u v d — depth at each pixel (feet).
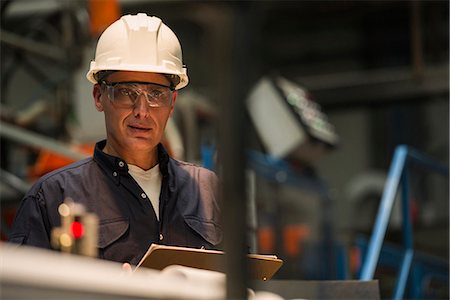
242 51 4.97
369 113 46.98
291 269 35.09
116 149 11.97
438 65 38.34
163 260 9.94
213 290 5.39
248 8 4.98
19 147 27.30
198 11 8.34
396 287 24.61
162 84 11.86
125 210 11.59
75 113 25.77
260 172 32.58
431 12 38.29
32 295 4.24
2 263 4.25
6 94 28.66
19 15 32.30
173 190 12.09
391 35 45.65
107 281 4.59
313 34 48.16
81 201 11.41
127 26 12.10
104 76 11.87
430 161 26.94
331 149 34.35
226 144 4.99
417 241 33.94
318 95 41.27
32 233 11.11
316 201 42.22
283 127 33.17
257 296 6.22
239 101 4.98
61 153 23.53
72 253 6.70
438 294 26.21
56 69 30.07
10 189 24.47
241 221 5.00
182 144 27.48
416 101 39.29
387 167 46.39
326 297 11.26
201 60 40.37
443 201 42.24
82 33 26.23
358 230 40.29
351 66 46.80
